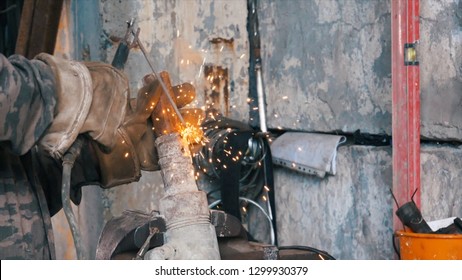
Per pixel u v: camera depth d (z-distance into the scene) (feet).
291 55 14.37
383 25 12.16
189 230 7.90
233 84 15.17
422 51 11.39
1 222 8.14
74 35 15.26
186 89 8.96
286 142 14.25
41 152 8.95
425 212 11.35
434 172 11.23
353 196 12.72
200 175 14.44
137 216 9.46
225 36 15.10
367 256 12.42
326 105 13.53
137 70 14.39
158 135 8.59
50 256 8.55
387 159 11.98
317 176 13.56
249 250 8.64
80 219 15.15
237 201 13.70
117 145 8.43
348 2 12.88
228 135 13.71
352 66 12.86
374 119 12.42
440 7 11.09
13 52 16.47
